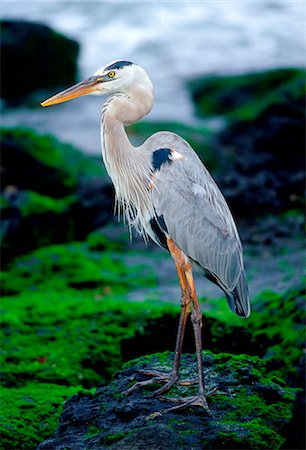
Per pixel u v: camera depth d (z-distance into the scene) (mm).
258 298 12930
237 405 7836
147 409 7746
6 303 13930
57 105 29312
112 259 16328
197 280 15586
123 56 35188
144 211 8797
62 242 17109
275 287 14203
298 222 17156
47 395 10305
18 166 17812
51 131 26125
